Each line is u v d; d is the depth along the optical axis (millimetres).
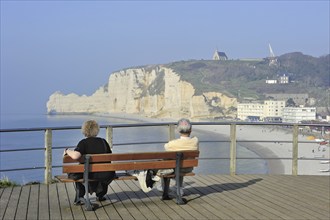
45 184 9508
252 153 75875
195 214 7184
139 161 7680
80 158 7320
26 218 6875
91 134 7637
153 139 95500
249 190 9164
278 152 76438
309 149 73000
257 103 198750
